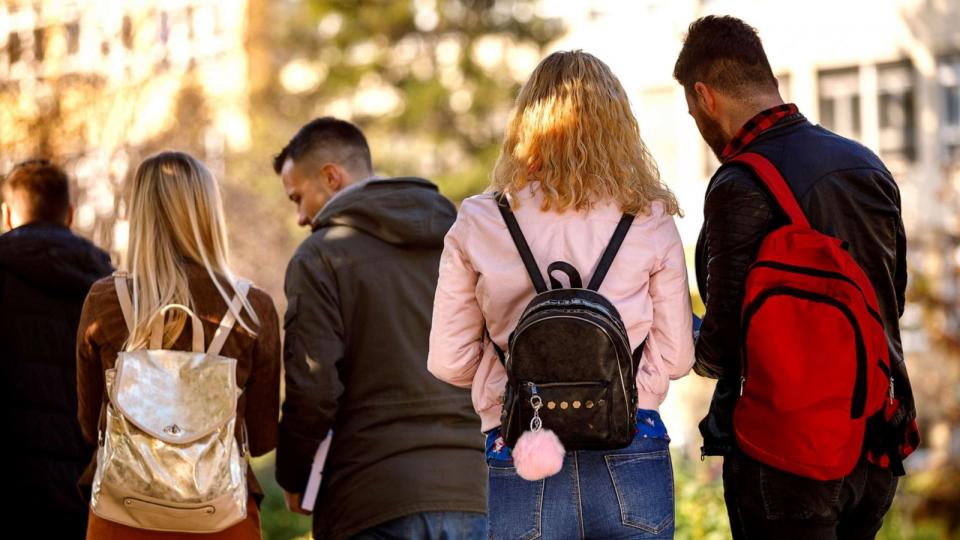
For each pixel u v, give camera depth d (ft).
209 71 202.28
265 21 245.65
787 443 30.66
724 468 33.58
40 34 129.18
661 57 240.12
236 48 222.69
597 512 30.09
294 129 229.25
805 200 32.53
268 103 235.81
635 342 30.73
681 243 31.81
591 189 31.17
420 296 42.86
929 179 218.79
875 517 33.42
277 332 39.42
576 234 30.94
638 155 31.96
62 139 122.11
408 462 41.57
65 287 46.80
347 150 47.80
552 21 261.24
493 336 31.30
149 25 142.31
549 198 30.99
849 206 32.58
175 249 38.47
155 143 136.56
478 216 31.63
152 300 37.37
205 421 36.14
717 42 34.27
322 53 263.08
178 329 37.42
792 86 231.09
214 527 36.24
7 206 50.21
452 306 31.78
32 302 46.65
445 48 265.34
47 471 46.14
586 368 28.48
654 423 30.83
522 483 30.42
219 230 39.04
